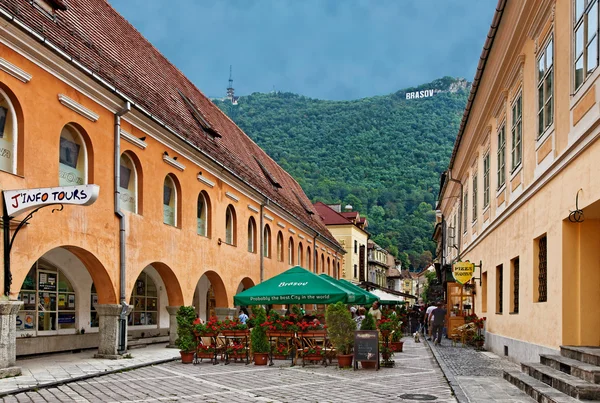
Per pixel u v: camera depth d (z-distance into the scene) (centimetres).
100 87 1557
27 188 1286
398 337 2102
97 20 1980
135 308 2238
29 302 1675
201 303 2812
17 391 1026
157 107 1966
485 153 2208
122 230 1656
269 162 4297
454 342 2336
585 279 1121
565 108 1143
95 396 1011
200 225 2311
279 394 1067
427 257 12825
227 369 1492
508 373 1196
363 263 7081
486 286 2239
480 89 2061
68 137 1501
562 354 1117
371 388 1151
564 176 1137
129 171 1784
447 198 3909
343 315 1551
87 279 1908
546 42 1297
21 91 1280
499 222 1820
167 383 1197
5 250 1195
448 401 988
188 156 2130
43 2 1508
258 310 1652
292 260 3697
